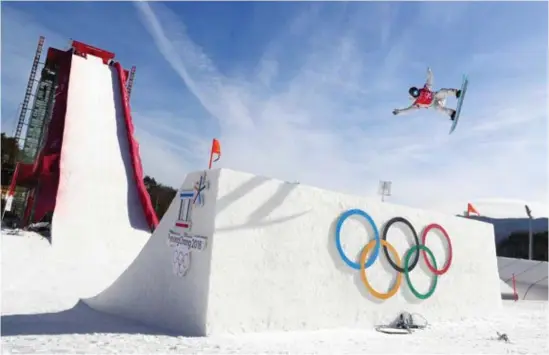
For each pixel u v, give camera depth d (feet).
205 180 29.07
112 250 76.64
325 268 32.91
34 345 21.02
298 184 32.71
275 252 30.01
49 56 121.60
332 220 34.40
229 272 27.14
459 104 33.17
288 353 22.38
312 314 31.19
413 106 33.86
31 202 99.71
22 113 122.72
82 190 90.27
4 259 56.39
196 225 28.55
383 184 60.23
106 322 29.71
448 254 44.93
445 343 29.45
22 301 36.65
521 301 72.59
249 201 29.27
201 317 25.82
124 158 104.01
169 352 20.90
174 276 29.09
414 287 39.93
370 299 35.50
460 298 44.98
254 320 27.81
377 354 23.76
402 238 40.09
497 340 32.04
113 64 128.06
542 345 30.45
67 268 58.03
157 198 226.79
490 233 52.80
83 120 104.78
